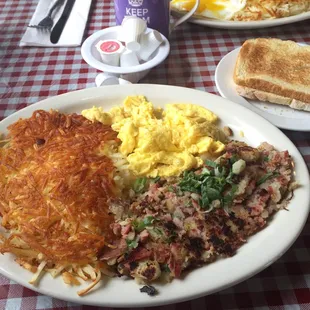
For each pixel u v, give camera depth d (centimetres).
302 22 64
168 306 30
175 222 32
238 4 62
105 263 31
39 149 37
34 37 60
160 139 40
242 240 31
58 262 30
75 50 58
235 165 35
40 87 52
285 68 50
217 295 30
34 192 34
